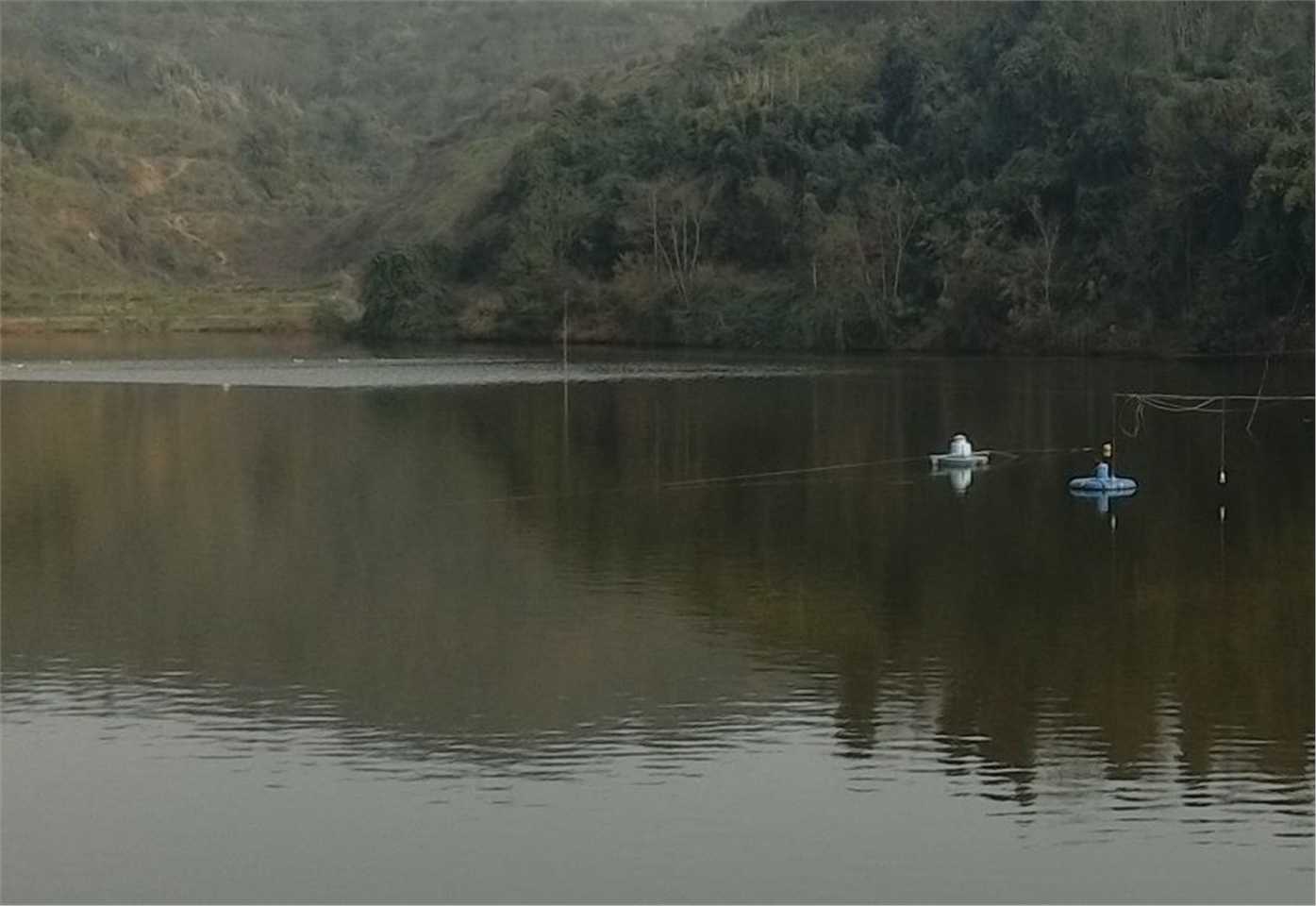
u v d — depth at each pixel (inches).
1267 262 3659.0
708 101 5649.6
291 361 4367.6
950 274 4362.7
